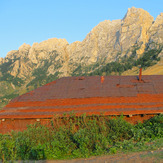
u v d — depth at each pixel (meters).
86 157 8.52
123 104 12.61
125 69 124.19
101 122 11.41
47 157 8.73
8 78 194.38
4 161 8.10
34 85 172.88
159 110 12.15
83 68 191.75
